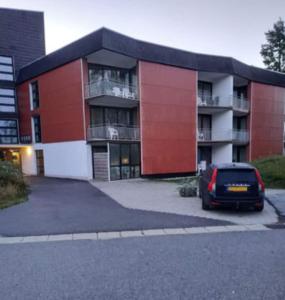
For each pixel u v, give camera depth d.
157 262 4.13
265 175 13.35
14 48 22.05
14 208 8.20
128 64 18.52
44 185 14.59
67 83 17.81
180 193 10.57
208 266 3.96
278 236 5.46
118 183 15.61
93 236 5.52
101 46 15.25
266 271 3.77
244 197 7.26
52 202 9.24
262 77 24.91
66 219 6.86
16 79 22.22
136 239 5.30
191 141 20.08
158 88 18.45
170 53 18.86
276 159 16.03
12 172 11.05
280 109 26.62
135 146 18.17
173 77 19.08
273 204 8.61
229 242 5.07
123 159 17.64
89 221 6.65
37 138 21.08
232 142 22.91
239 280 3.50
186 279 3.55
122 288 3.33
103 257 4.37
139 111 17.89
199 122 23.58
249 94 24.36
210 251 4.59
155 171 18.52
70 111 17.83
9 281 3.55
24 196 10.33
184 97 19.62
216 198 7.33
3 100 21.92
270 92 25.72
